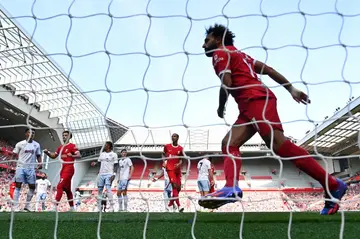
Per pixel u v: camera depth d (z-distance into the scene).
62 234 2.50
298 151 2.86
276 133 2.88
